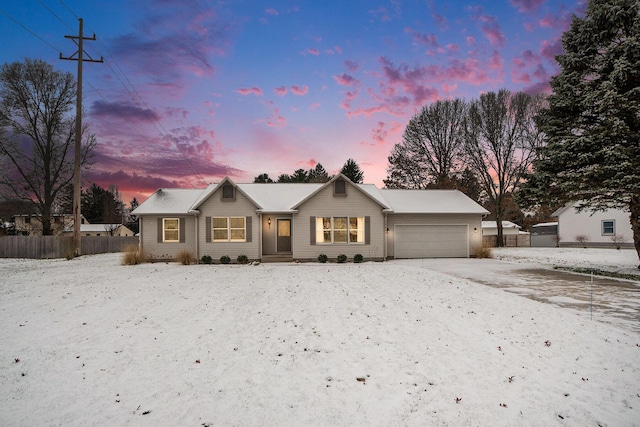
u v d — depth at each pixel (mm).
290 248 20922
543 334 6215
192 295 9820
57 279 13062
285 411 3758
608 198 14367
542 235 36094
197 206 19250
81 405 3877
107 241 30047
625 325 6848
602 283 11695
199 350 5504
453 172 35312
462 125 34031
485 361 5039
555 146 14852
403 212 21297
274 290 10555
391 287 10953
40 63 27219
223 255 19406
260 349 5547
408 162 37375
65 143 29281
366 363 4984
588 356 5223
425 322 7000
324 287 11008
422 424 3531
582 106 14578
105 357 5223
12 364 4980
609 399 4020
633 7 13438
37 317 7457
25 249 24172
